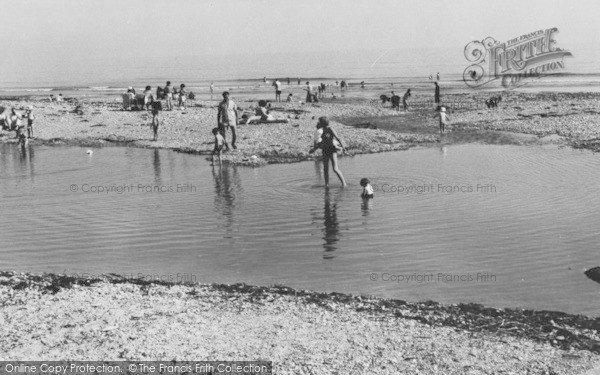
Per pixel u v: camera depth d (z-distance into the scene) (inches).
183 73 6776.6
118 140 1375.5
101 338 367.2
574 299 442.9
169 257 559.8
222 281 496.1
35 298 440.1
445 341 358.9
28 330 381.4
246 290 458.3
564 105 2017.7
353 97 2682.1
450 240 591.5
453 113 1924.2
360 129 1483.8
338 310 411.8
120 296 442.6
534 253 548.4
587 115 1691.7
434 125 1630.2
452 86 3437.5
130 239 618.2
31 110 1462.8
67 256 567.5
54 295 446.0
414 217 678.5
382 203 746.2
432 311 411.5
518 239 590.9
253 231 637.9
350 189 832.9
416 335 368.2
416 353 342.6
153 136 1413.6
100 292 451.8
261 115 1585.9
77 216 716.0
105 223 681.0
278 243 594.2
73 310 414.0
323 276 502.0
